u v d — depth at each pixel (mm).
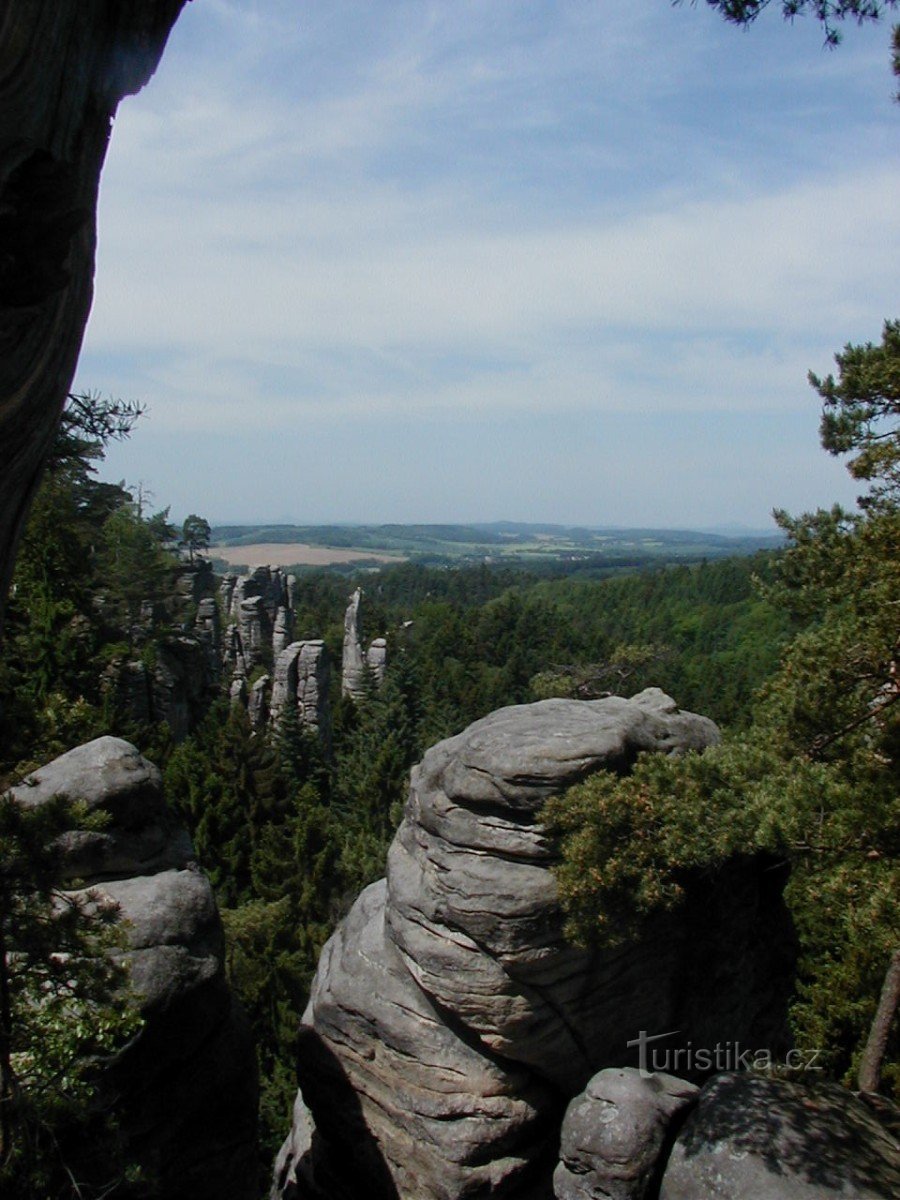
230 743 46688
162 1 4277
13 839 9984
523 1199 14367
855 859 11445
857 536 11961
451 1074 14453
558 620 140500
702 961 15344
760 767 12789
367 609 115500
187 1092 13906
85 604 40844
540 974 14000
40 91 3523
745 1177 11109
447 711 73750
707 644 141000
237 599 84750
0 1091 8844
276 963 29812
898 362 11516
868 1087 14758
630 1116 12328
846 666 12094
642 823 13180
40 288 3650
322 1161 16125
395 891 15438
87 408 11328
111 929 10930
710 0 8188
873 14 8156
